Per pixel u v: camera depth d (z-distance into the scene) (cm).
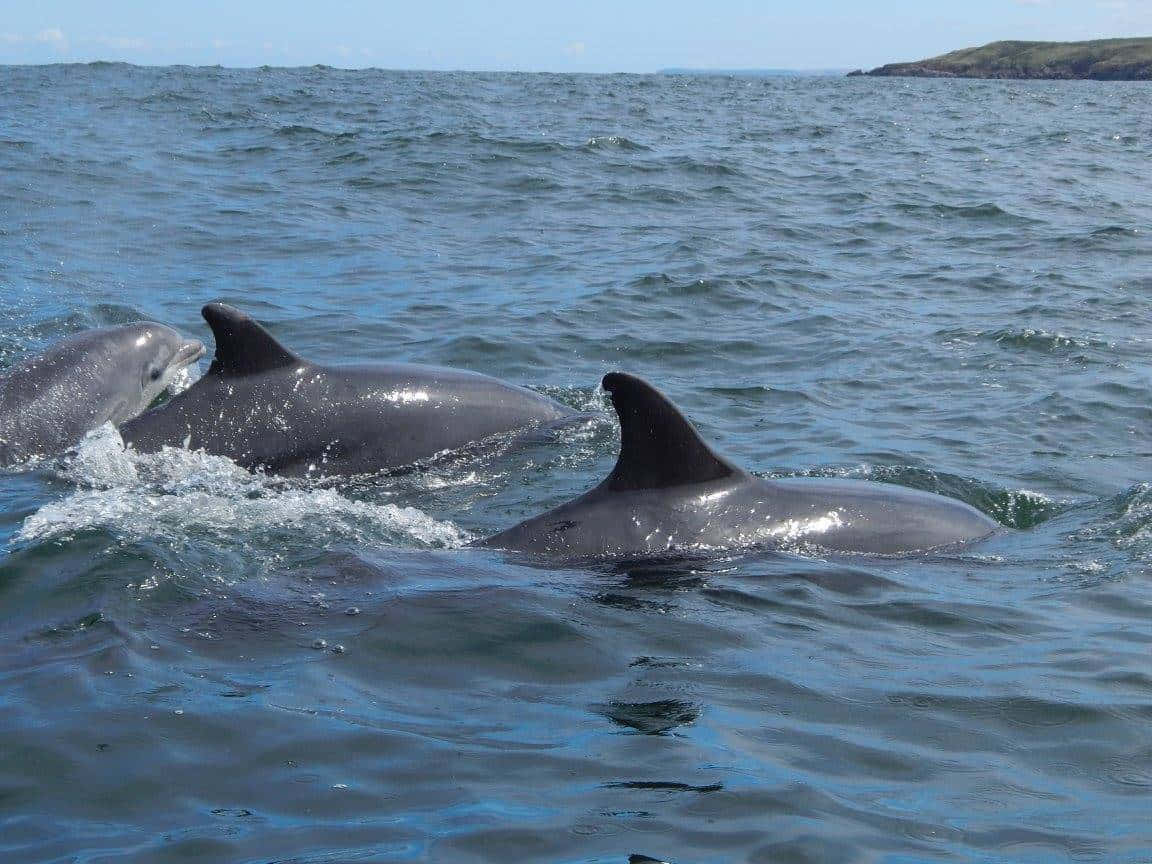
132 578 816
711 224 2742
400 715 671
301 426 1214
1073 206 3091
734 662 747
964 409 1438
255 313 1816
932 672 742
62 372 1259
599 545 898
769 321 1875
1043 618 829
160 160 3338
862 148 4559
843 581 871
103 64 9069
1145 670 746
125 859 539
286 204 2767
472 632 769
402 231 2530
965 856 555
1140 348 1727
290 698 682
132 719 653
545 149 3750
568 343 1714
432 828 566
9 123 4041
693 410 1428
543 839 559
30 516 963
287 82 7094
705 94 8350
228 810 579
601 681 719
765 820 578
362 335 1720
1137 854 557
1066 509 1091
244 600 800
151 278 2047
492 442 1274
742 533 921
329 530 938
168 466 1162
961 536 970
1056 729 674
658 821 575
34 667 709
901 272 2281
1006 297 2066
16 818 569
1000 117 6594
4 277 1984
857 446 1289
